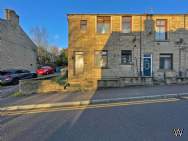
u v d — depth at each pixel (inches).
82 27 870.4
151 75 866.8
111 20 871.1
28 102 480.7
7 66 1128.2
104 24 876.0
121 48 868.6
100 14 863.7
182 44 874.8
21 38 1338.6
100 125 276.4
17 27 1285.7
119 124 278.4
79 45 863.1
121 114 334.3
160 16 877.2
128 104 424.8
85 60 863.7
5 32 1122.7
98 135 237.3
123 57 873.5
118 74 863.7
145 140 218.7
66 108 407.8
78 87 655.8
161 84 772.6
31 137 239.6
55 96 555.8
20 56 1309.1
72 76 856.3
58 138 232.4
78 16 863.1
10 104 463.8
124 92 585.9
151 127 261.4
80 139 226.4
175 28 876.6
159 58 874.1
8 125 294.2
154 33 875.4
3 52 1091.3
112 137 229.6
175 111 345.1
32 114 363.9
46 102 470.3
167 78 791.7
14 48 1226.0
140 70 866.8
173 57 873.5
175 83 792.3
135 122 285.6
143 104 418.9
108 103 448.5
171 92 563.2
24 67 1369.3
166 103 422.9
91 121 297.4
